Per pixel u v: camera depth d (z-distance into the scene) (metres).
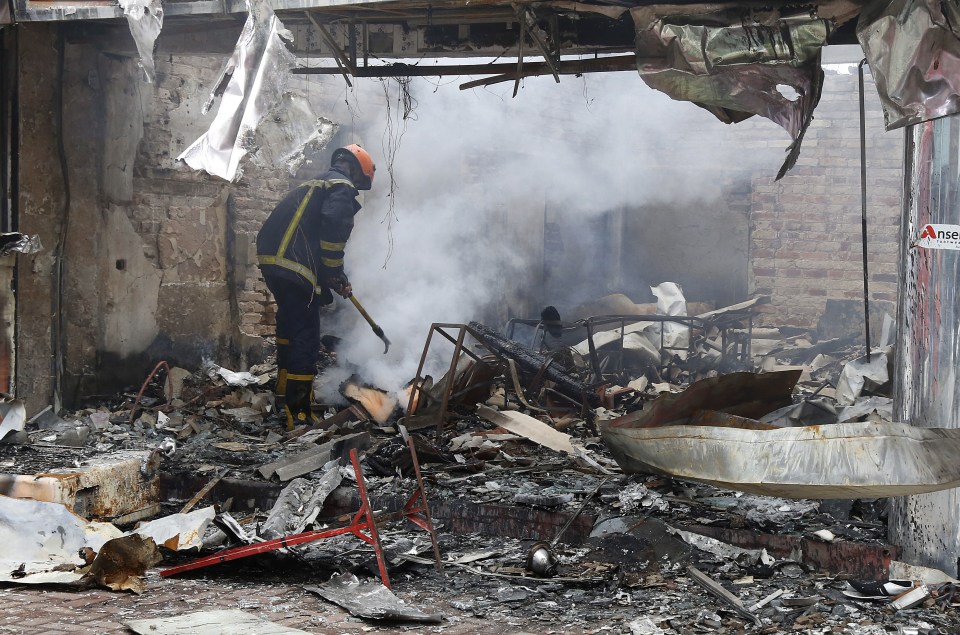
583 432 7.35
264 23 5.61
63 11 6.28
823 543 4.48
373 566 4.46
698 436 4.37
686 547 4.59
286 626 3.66
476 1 5.29
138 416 7.62
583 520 4.90
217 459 6.25
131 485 5.29
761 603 3.98
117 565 4.19
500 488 5.46
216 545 4.66
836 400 7.89
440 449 6.34
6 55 7.22
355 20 6.12
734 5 4.91
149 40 6.15
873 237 12.41
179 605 3.94
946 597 4.02
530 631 3.70
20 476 4.84
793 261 12.83
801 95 4.95
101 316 8.09
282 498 5.21
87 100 7.87
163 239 8.59
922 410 4.29
